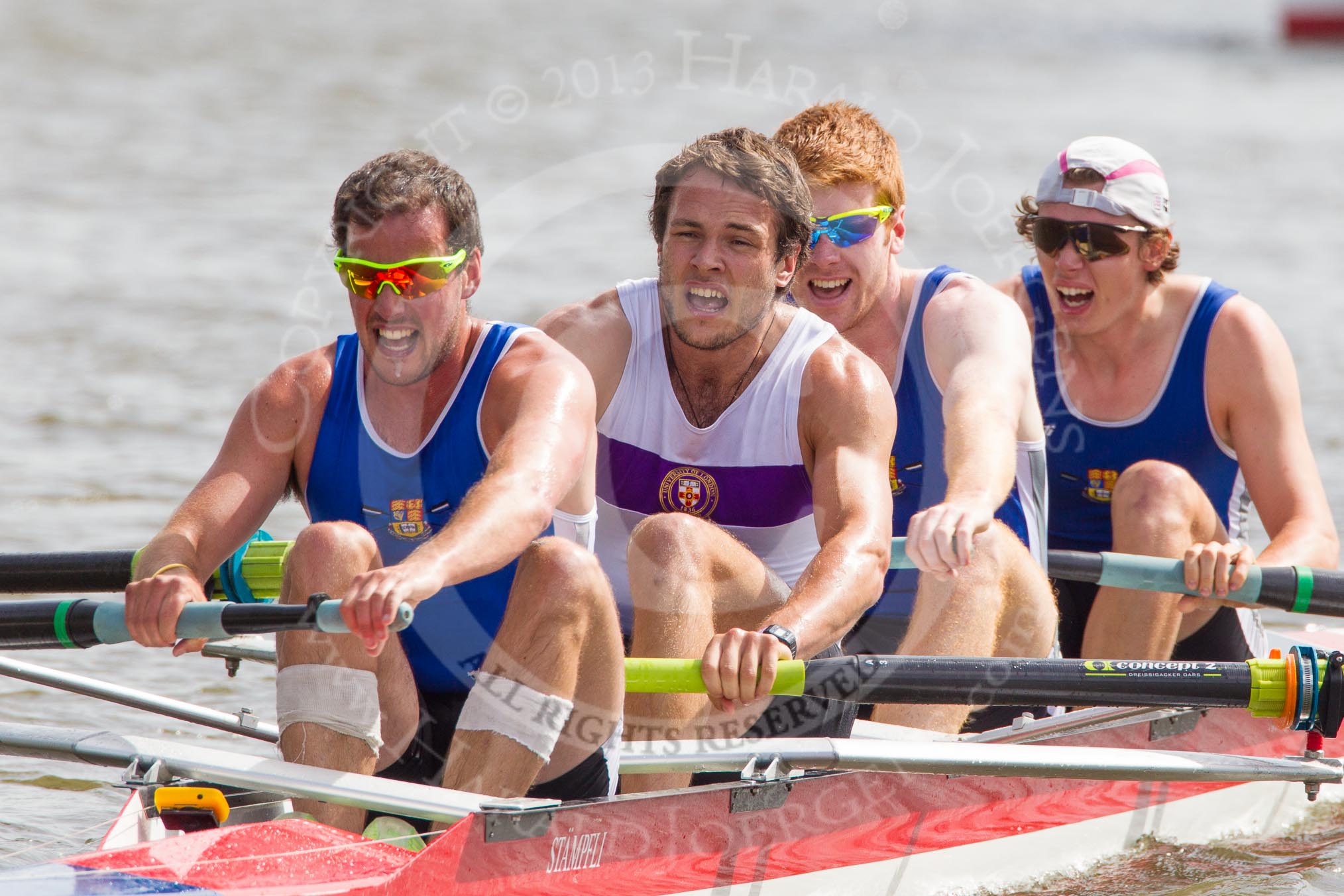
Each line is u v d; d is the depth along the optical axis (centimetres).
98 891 1095
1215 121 9594
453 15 12681
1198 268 5469
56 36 10812
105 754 1318
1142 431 2000
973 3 18312
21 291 4547
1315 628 2316
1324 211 6712
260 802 1323
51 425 3334
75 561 1559
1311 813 1914
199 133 7575
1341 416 3650
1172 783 1752
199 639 1295
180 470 3069
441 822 1297
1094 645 1858
